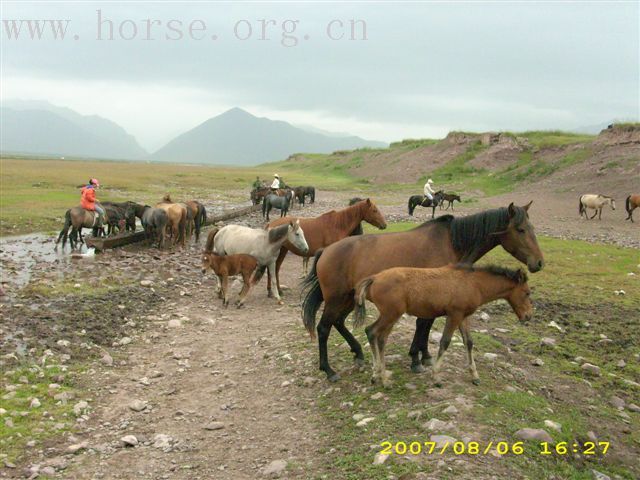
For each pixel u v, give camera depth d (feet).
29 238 78.13
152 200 133.49
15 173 176.35
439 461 17.92
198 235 78.54
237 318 40.09
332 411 23.53
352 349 27.58
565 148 173.17
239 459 20.67
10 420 22.95
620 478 20.10
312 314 28.07
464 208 126.31
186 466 20.18
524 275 23.94
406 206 136.05
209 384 28.19
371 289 24.00
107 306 40.91
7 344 31.73
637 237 81.56
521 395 24.08
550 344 34.04
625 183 129.90
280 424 23.22
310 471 19.07
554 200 130.00
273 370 29.14
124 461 20.57
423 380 24.98
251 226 95.40
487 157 199.00
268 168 345.10
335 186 204.54
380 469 17.99
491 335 35.45
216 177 228.02
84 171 217.97
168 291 47.42
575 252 67.10
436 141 257.75
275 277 44.65
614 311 42.50
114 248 68.74
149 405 25.59
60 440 21.98
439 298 23.35
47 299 42.06
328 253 26.89
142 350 33.37
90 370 29.32
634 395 28.09
